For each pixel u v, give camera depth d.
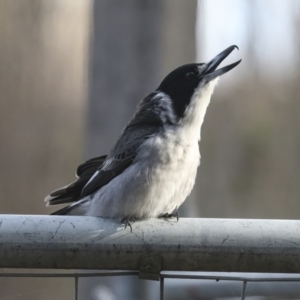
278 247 4.72
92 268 4.83
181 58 13.09
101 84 12.18
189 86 7.61
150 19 12.13
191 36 13.32
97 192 7.38
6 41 22.05
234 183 29.58
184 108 7.48
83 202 7.43
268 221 4.81
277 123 31.09
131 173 6.98
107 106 12.11
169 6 12.45
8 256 4.70
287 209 29.44
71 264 4.78
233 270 4.82
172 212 7.30
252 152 30.38
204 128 29.70
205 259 4.78
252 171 30.03
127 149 7.24
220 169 29.70
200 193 24.30
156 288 11.33
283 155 30.58
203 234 4.76
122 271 5.20
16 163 21.72
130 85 12.06
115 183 7.09
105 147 12.09
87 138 12.42
